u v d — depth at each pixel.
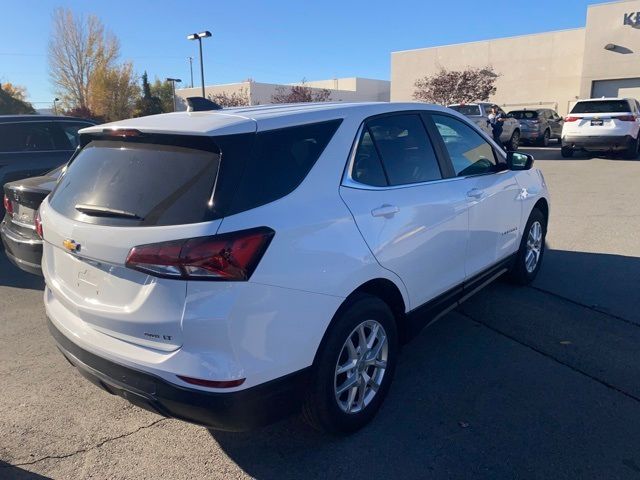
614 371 3.65
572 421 3.11
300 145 2.80
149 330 2.43
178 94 52.62
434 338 4.21
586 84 27.53
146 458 2.91
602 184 11.36
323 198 2.78
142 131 2.68
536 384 3.51
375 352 3.09
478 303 4.86
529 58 31.17
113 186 2.67
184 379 2.36
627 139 15.67
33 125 7.01
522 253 5.01
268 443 3.00
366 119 3.24
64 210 2.86
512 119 21.02
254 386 2.44
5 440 3.08
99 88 53.78
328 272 2.68
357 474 2.73
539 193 5.14
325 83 63.72
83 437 3.10
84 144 3.20
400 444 2.95
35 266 5.00
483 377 3.62
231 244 2.32
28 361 4.04
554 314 4.59
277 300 2.47
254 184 2.50
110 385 2.60
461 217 3.78
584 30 29.06
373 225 2.98
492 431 3.04
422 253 3.39
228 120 2.67
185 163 2.54
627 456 2.80
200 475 2.76
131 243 2.40
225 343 2.35
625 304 4.77
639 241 6.76
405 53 35.44
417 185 3.44
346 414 2.94
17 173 6.70
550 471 2.70
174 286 2.33
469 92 28.53
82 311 2.68
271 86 46.44
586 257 6.16
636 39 25.83
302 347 2.60
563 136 16.64
